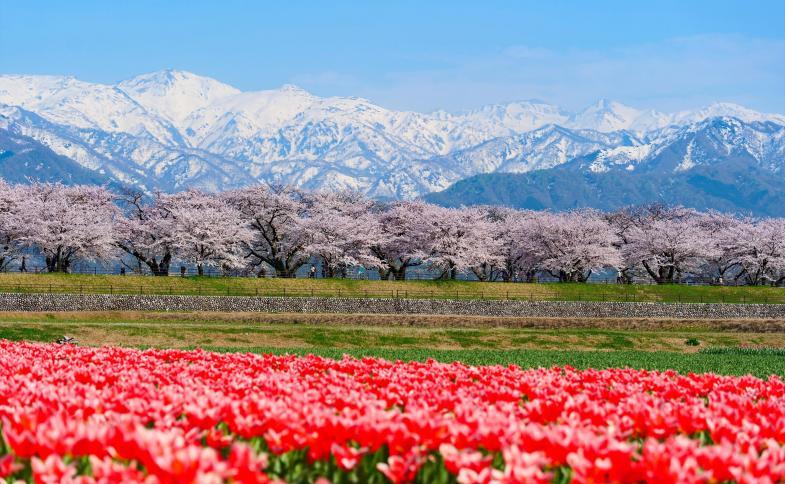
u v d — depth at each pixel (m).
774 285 132.88
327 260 119.81
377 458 13.75
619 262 124.81
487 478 11.76
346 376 22.72
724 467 11.88
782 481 12.62
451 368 26.61
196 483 10.04
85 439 12.02
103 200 124.12
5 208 113.44
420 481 13.23
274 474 13.37
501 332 73.75
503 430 13.65
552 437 12.54
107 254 115.69
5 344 34.38
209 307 87.25
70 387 19.94
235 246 115.94
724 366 47.06
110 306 84.00
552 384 22.50
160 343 62.47
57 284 93.38
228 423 14.34
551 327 86.19
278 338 67.06
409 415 14.41
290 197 126.88
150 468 10.60
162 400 16.73
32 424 13.10
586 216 148.25
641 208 152.88
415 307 92.25
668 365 47.28
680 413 15.65
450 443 13.34
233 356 30.42
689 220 148.88
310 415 14.18
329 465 13.56
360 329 71.44
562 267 124.38
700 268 141.12
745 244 130.88
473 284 110.12
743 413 17.09
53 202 114.69
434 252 121.50
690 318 94.50
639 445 15.47
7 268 119.00
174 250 115.44
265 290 99.94
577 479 11.27
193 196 125.00
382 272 126.25
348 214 130.62
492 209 160.00
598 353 57.38
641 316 97.81
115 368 25.38
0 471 11.41
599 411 16.36
